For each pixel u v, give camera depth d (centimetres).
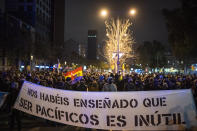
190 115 645
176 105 659
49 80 1102
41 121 859
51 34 8062
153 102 668
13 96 722
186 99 657
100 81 1311
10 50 2459
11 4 6644
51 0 8450
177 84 1172
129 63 4572
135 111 672
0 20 2800
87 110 692
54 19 8356
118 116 677
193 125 618
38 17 6956
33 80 1161
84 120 690
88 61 9269
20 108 699
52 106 709
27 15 6675
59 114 704
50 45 3591
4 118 867
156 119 661
